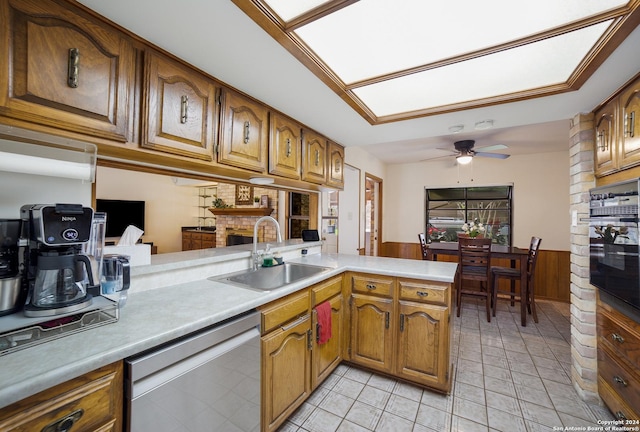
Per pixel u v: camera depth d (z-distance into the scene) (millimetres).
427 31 1183
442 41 1252
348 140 2740
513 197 4719
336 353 2164
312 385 1850
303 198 4668
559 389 2021
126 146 1130
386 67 1472
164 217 6918
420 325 1979
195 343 1088
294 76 1487
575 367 2027
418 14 1077
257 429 1395
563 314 3678
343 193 4422
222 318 1188
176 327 1029
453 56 1364
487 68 1459
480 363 2398
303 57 1308
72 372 760
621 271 1502
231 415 1246
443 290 1923
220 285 1617
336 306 2150
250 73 1455
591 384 1879
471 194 5117
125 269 1232
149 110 1199
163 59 1255
